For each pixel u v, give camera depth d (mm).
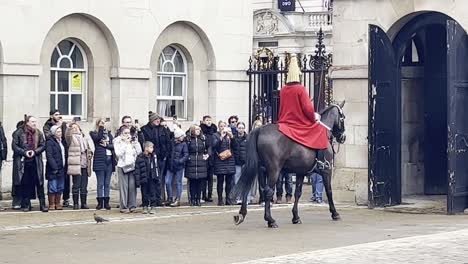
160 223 17688
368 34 20438
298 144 17078
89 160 20281
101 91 24734
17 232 16375
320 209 20234
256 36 44812
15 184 19578
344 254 13570
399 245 14344
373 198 20391
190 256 13656
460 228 16609
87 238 15578
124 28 24859
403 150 22469
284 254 13797
